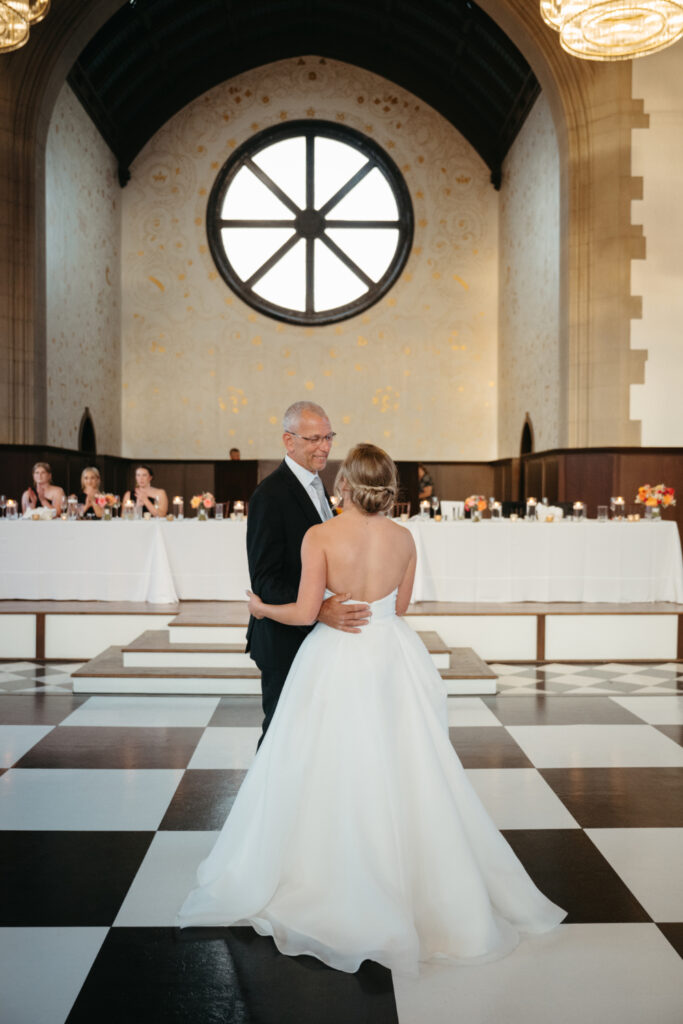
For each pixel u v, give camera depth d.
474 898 2.02
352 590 2.12
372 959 1.97
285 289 14.03
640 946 2.07
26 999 1.84
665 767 3.49
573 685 5.01
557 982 1.91
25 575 6.03
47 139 10.34
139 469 7.17
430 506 6.50
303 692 2.12
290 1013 1.79
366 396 13.89
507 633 5.68
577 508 6.36
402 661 2.13
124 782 3.26
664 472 9.19
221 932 2.13
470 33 11.54
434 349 13.90
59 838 2.72
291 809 2.09
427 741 2.08
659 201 9.16
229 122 13.81
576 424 9.49
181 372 13.84
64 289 11.03
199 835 2.75
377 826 2.01
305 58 13.82
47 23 9.18
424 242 13.91
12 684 4.95
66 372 11.13
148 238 13.79
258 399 13.87
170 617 5.62
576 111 9.33
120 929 2.14
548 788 3.23
